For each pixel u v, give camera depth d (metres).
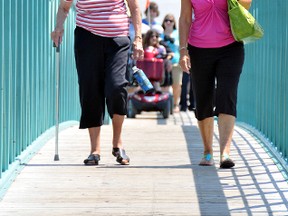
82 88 18.77
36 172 18.23
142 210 15.09
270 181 17.45
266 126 22.34
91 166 19.03
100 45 18.55
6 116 17.48
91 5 18.48
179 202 15.66
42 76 22.53
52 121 24.47
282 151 19.34
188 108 39.25
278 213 14.87
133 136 24.52
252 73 25.38
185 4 18.61
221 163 18.77
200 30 18.53
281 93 19.75
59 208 15.23
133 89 35.84
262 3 23.41
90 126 19.08
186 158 20.33
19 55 19.12
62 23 19.28
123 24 18.67
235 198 15.97
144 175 18.05
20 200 15.79
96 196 16.12
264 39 23.03
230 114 18.69
